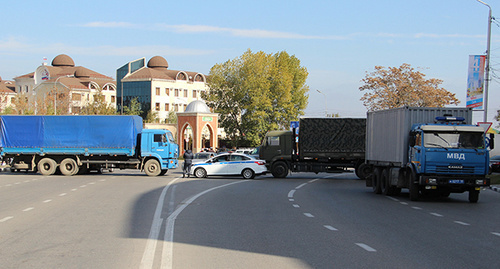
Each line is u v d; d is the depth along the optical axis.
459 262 7.82
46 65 122.06
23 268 7.18
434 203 18.12
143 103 110.19
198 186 24.69
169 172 39.34
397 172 19.78
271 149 33.84
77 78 120.81
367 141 24.41
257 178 33.41
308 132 33.41
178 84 114.12
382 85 49.72
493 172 39.78
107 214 13.61
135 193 20.45
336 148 33.31
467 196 21.70
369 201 18.39
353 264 7.57
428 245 9.32
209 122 75.31
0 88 118.62
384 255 8.28
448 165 17.95
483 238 10.26
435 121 18.94
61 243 9.20
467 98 29.22
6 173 35.84
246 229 11.05
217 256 8.07
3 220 12.37
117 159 33.78
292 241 9.56
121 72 115.62
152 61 120.44
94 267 7.23
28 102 78.44
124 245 9.00
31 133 33.34
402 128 19.52
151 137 33.53
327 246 9.06
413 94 49.06
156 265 7.38
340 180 32.66
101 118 33.16
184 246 8.93
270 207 15.70
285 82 74.62
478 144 18.19
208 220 12.50
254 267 7.31
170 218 12.83
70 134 33.25
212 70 76.19
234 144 76.69
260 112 71.69
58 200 17.42
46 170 33.59
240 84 74.69
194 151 73.62
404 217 13.75
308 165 33.47
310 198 19.12
